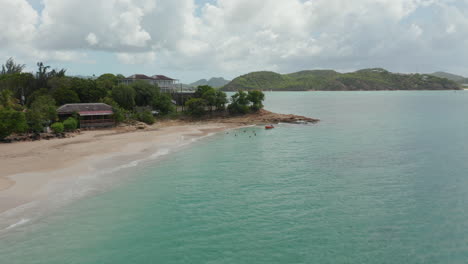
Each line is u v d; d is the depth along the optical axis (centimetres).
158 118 10669
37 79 10519
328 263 2433
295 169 4862
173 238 2769
